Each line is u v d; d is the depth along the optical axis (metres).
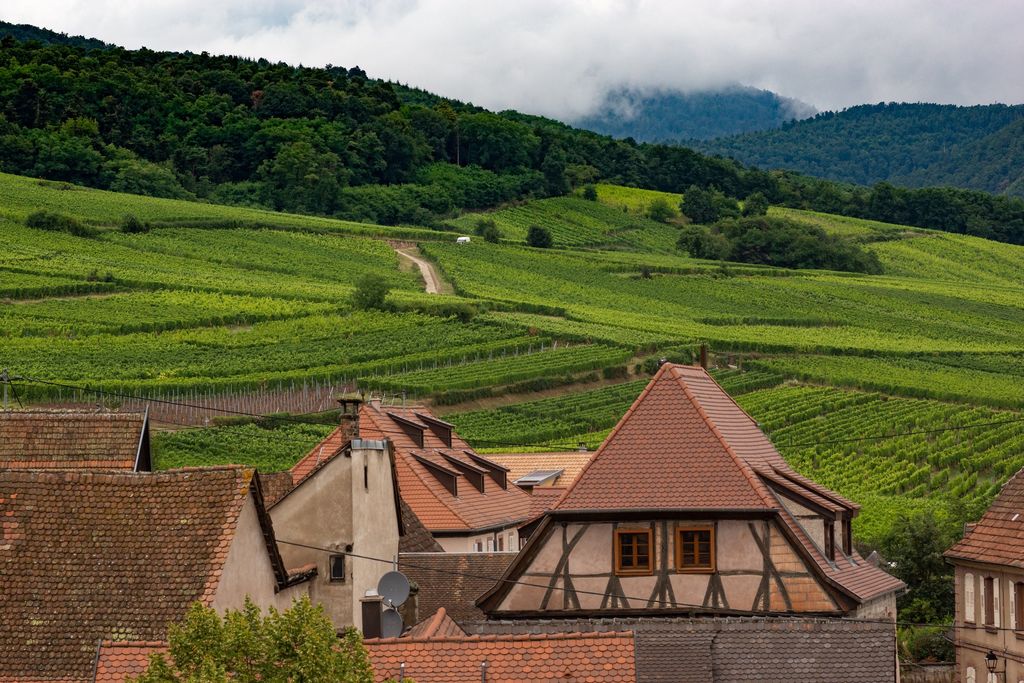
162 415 142.75
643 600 44.34
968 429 161.12
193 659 26.89
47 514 35.03
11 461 40.66
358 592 41.56
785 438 158.00
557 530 45.09
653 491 45.09
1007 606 54.34
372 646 31.44
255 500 35.88
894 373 196.00
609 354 193.00
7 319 188.38
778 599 43.81
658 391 47.72
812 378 191.62
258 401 154.25
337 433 66.38
